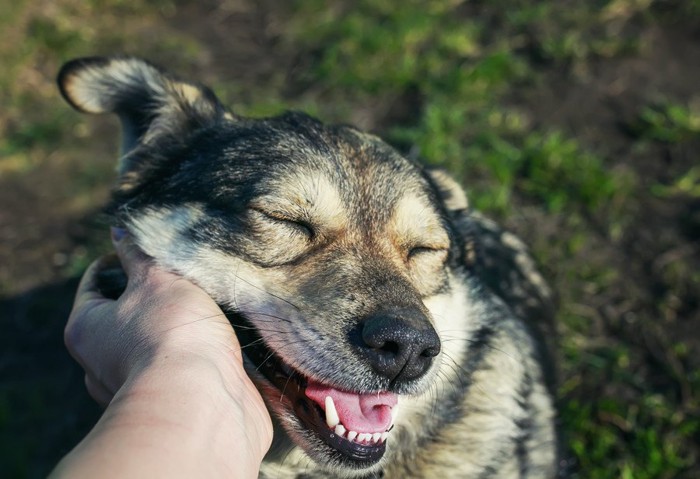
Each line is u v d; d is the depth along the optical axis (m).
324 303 0.43
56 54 1.09
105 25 1.16
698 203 0.84
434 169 0.59
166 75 0.53
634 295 0.76
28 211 0.89
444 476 0.51
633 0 1.10
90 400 0.65
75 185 0.92
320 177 0.47
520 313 0.63
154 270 0.43
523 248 0.73
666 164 0.89
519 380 0.54
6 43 1.08
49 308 0.80
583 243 0.81
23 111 1.02
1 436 0.70
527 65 1.04
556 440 0.59
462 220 0.58
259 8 1.21
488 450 0.52
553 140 0.89
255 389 0.37
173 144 0.52
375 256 0.46
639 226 0.82
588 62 1.03
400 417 0.48
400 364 0.41
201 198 0.47
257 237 0.45
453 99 0.99
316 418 0.42
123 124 0.53
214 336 0.37
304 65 1.08
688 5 1.09
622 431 0.66
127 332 0.38
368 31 1.10
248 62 1.10
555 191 0.85
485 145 0.92
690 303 0.74
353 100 1.02
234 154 0.48
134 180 0.51
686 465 0.63
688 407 0.66
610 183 0.84
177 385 0.32
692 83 0.99
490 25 1.12
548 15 1.12
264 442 0.35
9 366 0.76
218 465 0.30
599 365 0.70
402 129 0.94
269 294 0.44
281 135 0.49
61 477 0.26
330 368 0.41
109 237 0.60
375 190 0.48
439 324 0.49
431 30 1.11
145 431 0.29
